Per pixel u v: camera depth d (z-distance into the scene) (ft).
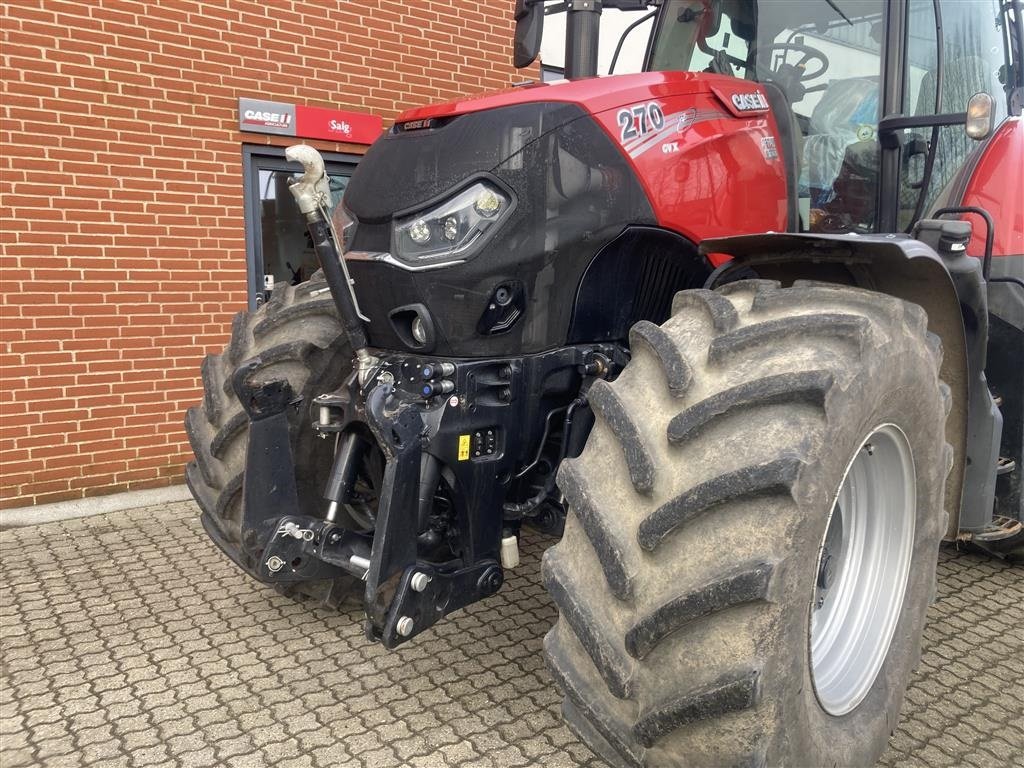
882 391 5.94
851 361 5.68
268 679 9.05
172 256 15.89
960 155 10.01
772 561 5.12
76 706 8.52
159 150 15.52
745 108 8.71
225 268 16.56
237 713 8.38
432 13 18.83
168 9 15.30
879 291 7.47
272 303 9.80
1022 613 10.64
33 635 10.11
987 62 10.21
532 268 7.29
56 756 7.68
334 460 8.27
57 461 15.06
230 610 10.84
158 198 15.61
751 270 8.21
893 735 7.95
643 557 5.54
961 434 8.36
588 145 7.47
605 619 5.67
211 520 9.45
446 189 7.22
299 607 10.91
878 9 9.84
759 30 10.85
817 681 6.69
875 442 6.67
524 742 7.87
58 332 14.82
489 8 19.79
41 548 13.14
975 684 8.89
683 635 5.36
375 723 8.19
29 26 14.01
